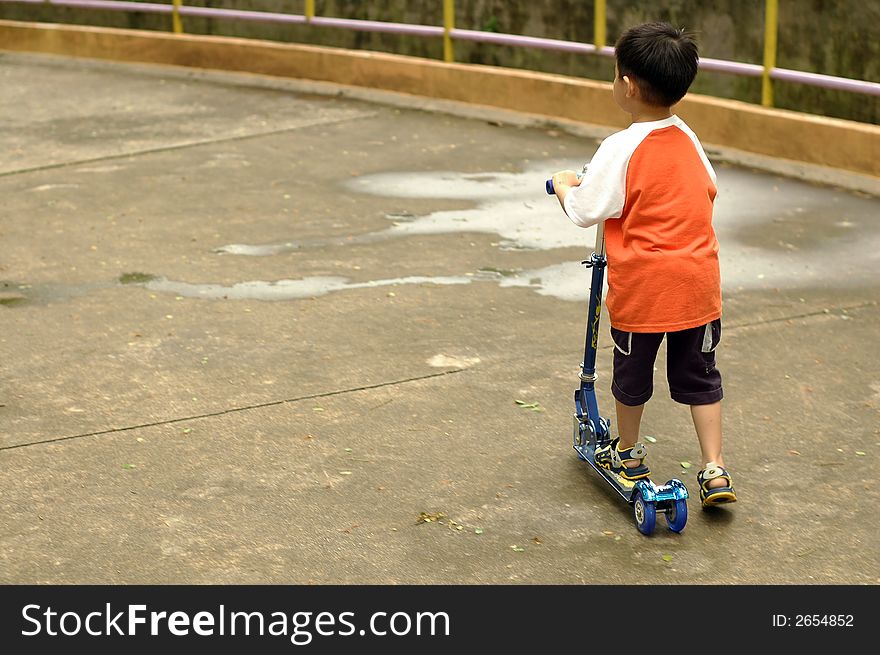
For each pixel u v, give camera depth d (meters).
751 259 10.89
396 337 8.99
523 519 6.35
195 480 6.75
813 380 8.16
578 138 15.98
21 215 12.54
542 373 8.30
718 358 8.58
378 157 14.98
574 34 16.62
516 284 10.27
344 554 6.02
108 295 9.99
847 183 13.30
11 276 10.52
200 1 21.11
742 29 14.78
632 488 6.29
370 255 11.07
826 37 13.86
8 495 6.57
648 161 6.00
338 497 6.58
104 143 15.92
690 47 6.06
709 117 14.95
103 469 6.88
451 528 6.26
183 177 14.06
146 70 21.30
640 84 6.04
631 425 6.48
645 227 6.06
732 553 6.03
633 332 6.16
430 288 10.14
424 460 7.01
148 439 7.27
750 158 14.38
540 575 5.85
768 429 7.40
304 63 19.55
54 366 8.43
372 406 7.75
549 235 11.71
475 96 17.55
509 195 13.19
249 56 20.17
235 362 8.51
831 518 6.34
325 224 12.09
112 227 12.04
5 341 8.92
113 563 5.95
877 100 13.44
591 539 6.16
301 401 7.83
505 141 15.84
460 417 7.59
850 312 9.51
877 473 6.82
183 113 17.84
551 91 16.64
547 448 7.17
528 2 17.09
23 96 19.33
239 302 9.80
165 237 11.68
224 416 7.60
